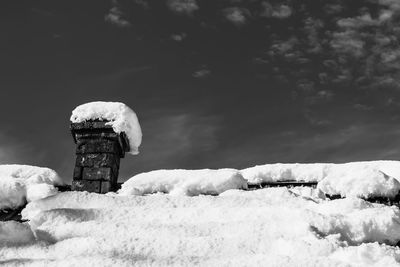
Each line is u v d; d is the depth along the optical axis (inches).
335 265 156.9
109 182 295.7
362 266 157.0
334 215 188.1
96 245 176.4
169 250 174.2
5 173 297.4
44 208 229.8
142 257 169.2
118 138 306.5
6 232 187.3
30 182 283.7
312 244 168.4
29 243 184.9
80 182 296.8
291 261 158.9
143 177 290.2
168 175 288.7
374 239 181.5
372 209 192.1
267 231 184.7
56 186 295.9
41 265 160.4
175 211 212.4
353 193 240.8
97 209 211.5
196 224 195.2
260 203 218.8
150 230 190.1
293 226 183.6
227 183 273.4
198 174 286.2
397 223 183.6
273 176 289.7
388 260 159.3
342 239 178.5
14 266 161.0
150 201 226.8
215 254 171.5
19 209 265.7
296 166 292.4
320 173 286.7
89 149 305.1
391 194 238.1
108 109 312.3
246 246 175.2
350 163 293.6
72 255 171.2
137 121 321.1
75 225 194.2
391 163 291.6
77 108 315.0
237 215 205.5
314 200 227.1
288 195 227.0
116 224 197.0
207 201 223.3
